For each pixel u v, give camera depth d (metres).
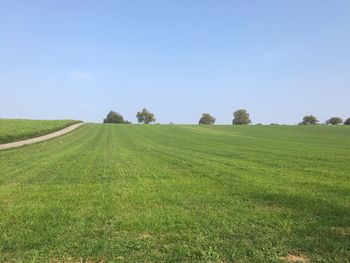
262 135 73.94
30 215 11.55
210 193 14.95
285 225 10.33
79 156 32.19
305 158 31.12
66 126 87.06
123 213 11.79
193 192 15.18
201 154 34.31
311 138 64.94
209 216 11.30
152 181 18.30
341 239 9.23
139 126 104.31
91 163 26.73
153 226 10.28
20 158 30.61
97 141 54.72
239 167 24.08
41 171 22.45
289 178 19.22
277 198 13.85
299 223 10.54
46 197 14.43
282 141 56.59
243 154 34.53
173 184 17.30
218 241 9.11
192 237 9.40
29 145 46.03
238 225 10.40
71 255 8.34
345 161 28.83
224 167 24.03
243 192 15.12
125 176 20.17
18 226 10.42
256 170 22.55
